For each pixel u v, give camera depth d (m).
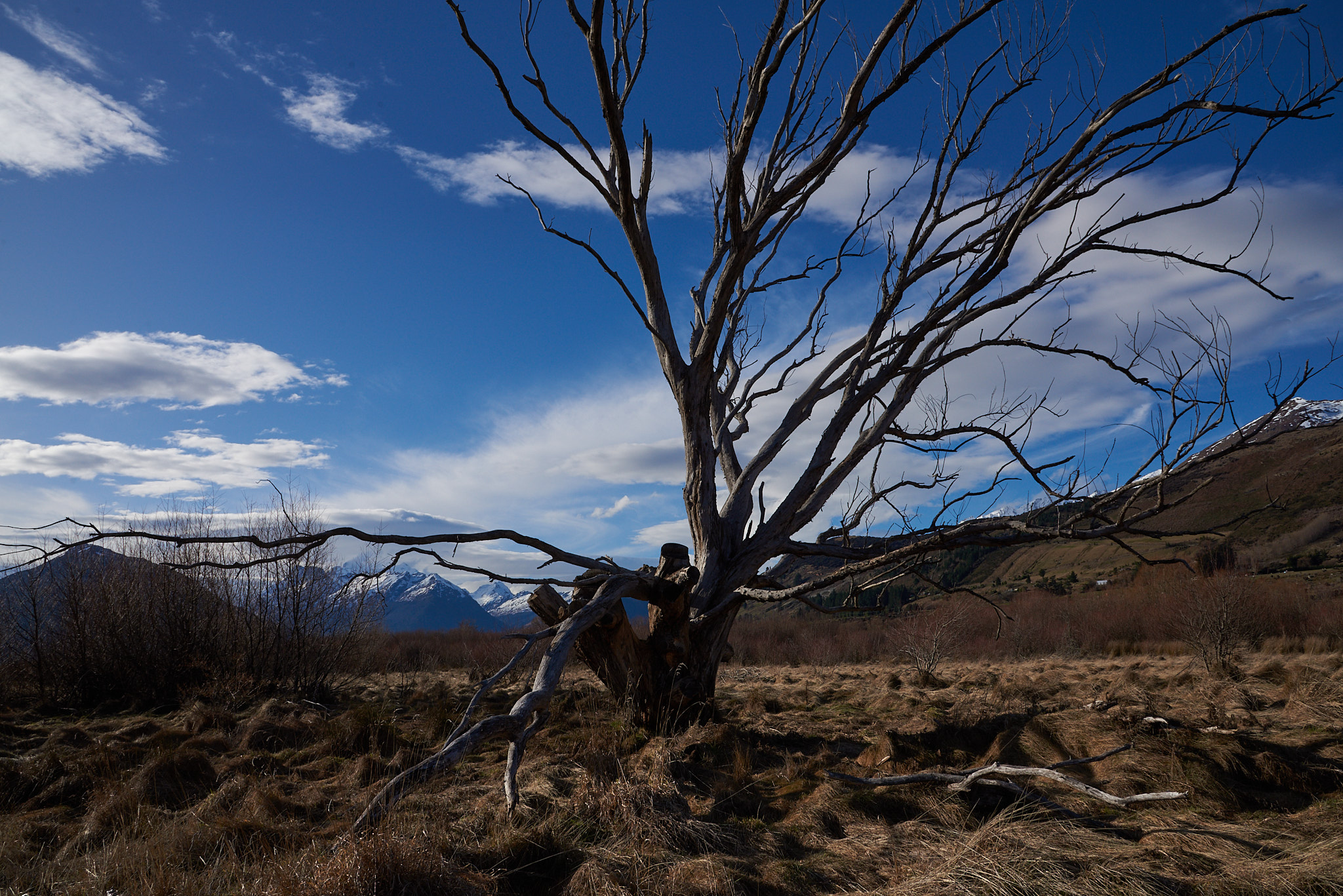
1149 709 7.39
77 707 13.12
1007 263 7.45
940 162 8.16
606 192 8.34
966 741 7.00
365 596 14.30
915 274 8.65
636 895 3.78
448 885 3.65
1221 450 6.38
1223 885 3.85
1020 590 41.66
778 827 5.14
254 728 8.77
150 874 3.99
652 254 8.84
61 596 14.01
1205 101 6.72
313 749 8.00
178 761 6.46
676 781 6.02
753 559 9.05
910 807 5.54
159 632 13.77
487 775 6.80
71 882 4.07
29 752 8.60
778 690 13.99
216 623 14.17
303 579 13.96
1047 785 5.84
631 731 7.93
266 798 5.63
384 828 3.86
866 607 9.11
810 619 36.28
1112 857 4.24
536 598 8.24
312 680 13.70
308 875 3.59
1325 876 3.85
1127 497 7.44
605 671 8.10
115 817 5.18
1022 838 4.39
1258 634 19.77
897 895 3.76
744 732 7.84
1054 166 6.99
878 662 23.06
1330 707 8.51
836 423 8.93
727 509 9.68
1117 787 5.72
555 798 5.36
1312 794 5.62
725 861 4.29
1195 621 16.19
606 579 7.42
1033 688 11.37
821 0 6.26
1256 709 9.28
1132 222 7.55
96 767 6.78
